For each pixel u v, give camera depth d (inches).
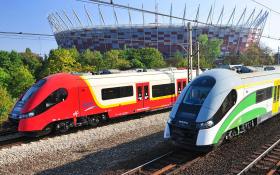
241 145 352.8
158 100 661.3
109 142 404.5
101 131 474.9
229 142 368.5
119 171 282.7
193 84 358.9
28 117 429.1
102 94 542.6
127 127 501.4
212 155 318.3
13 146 398.3
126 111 590.9
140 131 466.3
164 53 3865.7
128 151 356.5
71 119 503.2
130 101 597.6
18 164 326.0
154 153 339.6
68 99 483.2
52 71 1692.9
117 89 572.1
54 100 462.9
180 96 356.8
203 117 305.7
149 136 425.4
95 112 531.2
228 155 315.6
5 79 1705.2
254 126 424.8
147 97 634.8
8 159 341.1
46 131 455.8
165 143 383.6
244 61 2378.2
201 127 301.3
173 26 3690.9
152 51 2486.5
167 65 2662.4
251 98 385.1
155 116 606.2
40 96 445.7
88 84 519.2
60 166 311.9
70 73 534.9
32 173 295.1
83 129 517.0
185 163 296.7
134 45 3826.3
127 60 2439.7
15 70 1927.9
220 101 321.1
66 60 1699.1
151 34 3759.8
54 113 461.4
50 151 373.7
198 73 789.9
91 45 3919.8
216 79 344.2
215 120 308.7
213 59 3171.8
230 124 333.7
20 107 446.3
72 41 4092.0
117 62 2145.7
